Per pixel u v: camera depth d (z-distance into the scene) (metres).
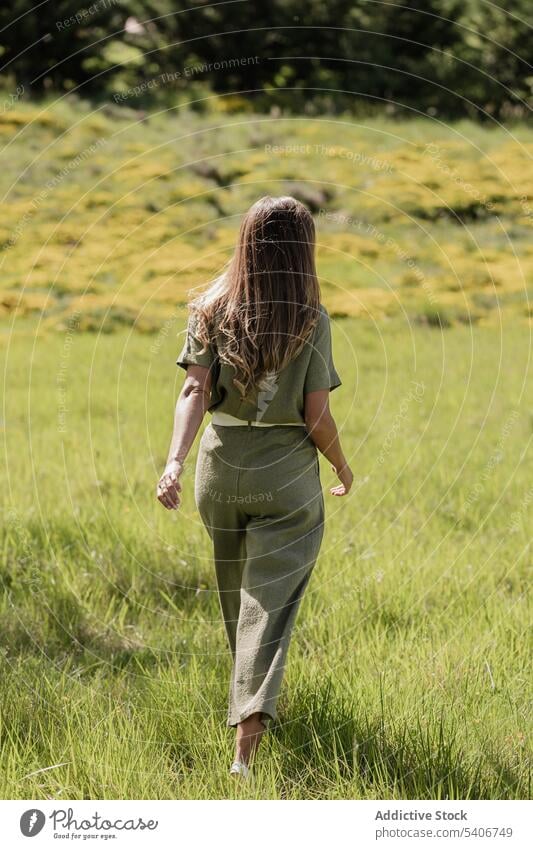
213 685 4.96
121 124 21.81
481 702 4.82
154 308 15.54
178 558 6.88
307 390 4.35
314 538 4.46
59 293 15.84
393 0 25.72
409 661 5.27
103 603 6.27
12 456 9.27
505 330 15.81
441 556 7.02
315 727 4.59
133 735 4.52
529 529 7.65
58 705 4.80
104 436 10.13
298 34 25.30
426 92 25.75
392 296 16.53
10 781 4.23
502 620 5.77
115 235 17.61
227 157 20.84
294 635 5.72
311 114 24.00
